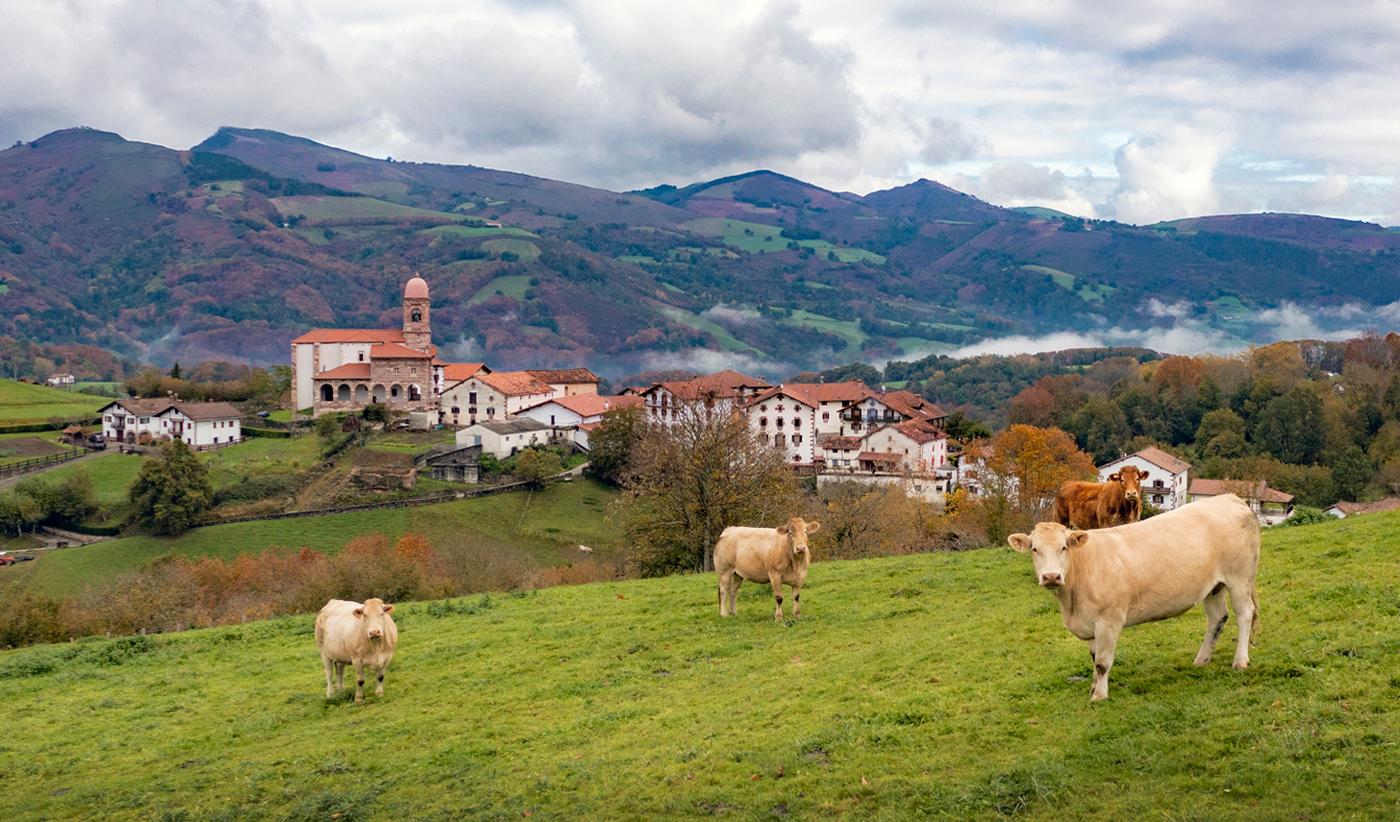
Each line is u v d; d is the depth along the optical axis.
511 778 16.97
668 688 21.08
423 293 169.12
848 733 16.36
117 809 17.95
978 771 14.30
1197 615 19.55
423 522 108.94
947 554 34.31
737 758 16.31
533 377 171.00
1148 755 13.81
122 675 29.00
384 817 16.16
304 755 19.52
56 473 129.88
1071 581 15.69
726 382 149.25
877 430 130.00
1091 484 26.41
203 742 21.39
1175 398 162.12
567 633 27.64
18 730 23.61
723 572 27.12
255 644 31.81
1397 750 12.73
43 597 56.62
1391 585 18.75
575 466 134.88
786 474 64.44
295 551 101.25
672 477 56.62
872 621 24.47
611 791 15.78
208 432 150.00
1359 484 112.69
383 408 152.25
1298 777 12.58
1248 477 113.88
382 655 22.92
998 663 18.78
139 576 73.31
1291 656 15.98
